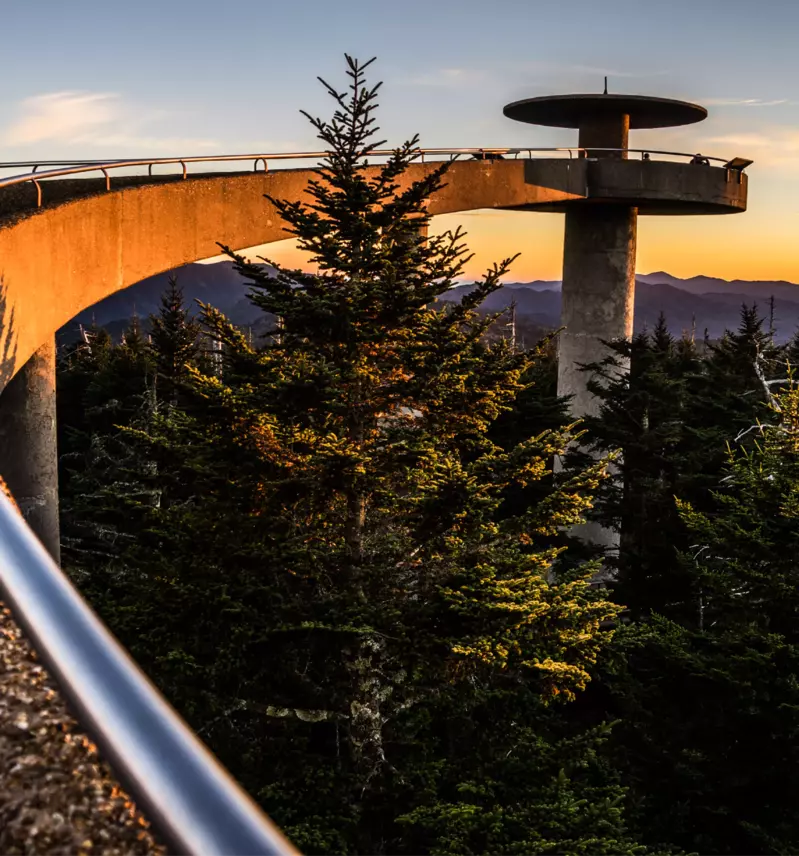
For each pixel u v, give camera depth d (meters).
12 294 10.69
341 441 10.36
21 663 1.45
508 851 8.80
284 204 10.89
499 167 28.69
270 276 10.82
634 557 20.55
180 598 10.53
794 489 14.77
